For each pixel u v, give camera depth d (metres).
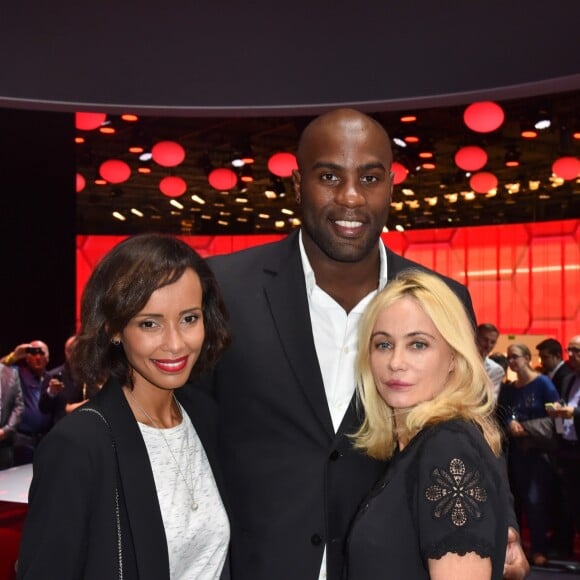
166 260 1.71
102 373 1.74
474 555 1.51
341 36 4.79
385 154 2.07
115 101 4.96
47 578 1.53
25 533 1.57
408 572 1.62
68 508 1.56
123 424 1.70
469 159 8.14
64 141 7.04
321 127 2.05
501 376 6.00
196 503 1.82
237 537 1.99
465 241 13.70
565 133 10.45
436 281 1.84
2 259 6.85
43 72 4.89
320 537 2.02
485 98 4.68
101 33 4.93
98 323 1.72
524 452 5.75
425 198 14.60
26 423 5.81
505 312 13.25
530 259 13.09
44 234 7.00
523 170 13.56
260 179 15.09
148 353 1.71
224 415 2.11
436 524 1.54
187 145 12.91
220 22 4.91
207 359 1.92
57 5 4.88
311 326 2.14
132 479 1.66
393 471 1.71
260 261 2.27
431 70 4.61
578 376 5.74
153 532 1.67
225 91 4.93
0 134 6.82
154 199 15.59
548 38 4.23
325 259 2.13
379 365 1.85
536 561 5.71
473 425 1.68
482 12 4.45
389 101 4.73
